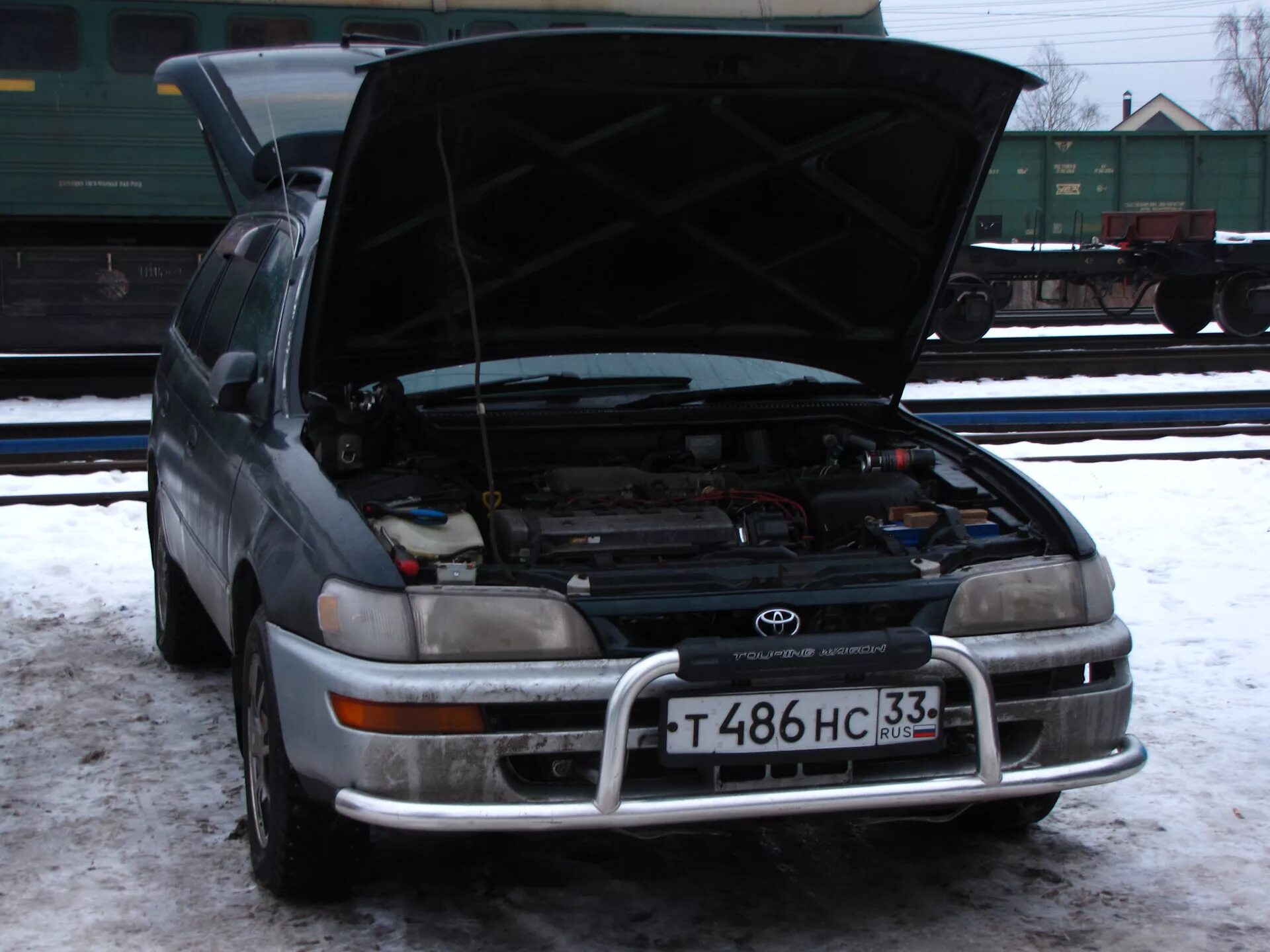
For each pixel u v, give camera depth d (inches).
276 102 216.4
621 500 153.5
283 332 161.3
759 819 136.3
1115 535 306.8
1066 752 133.4
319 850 132.7
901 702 126.2
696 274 163.0
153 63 511.2
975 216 857.5
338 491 136.5
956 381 528.4
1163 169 869.2
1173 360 551.5
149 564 287.0
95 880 143.1
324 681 123.0
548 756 125.4
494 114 133.9
